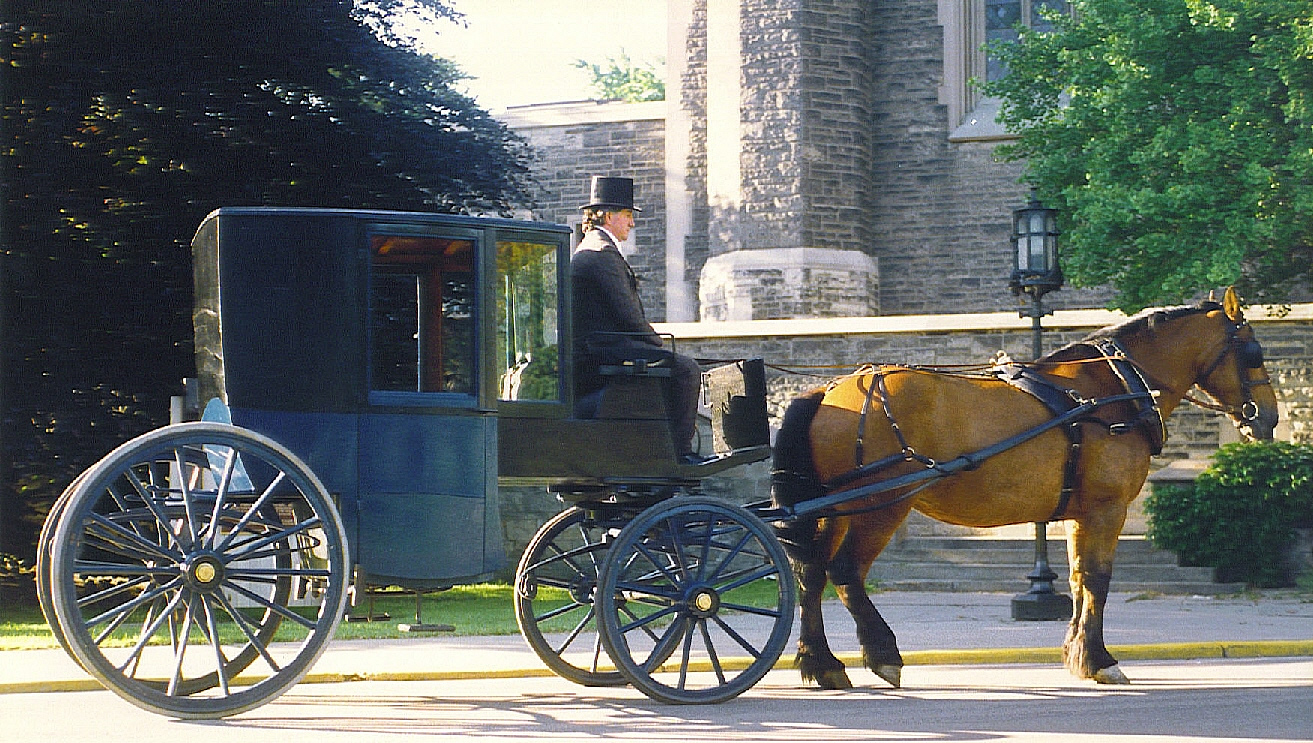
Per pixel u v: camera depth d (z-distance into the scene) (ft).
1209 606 66.13
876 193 116.67
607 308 36.63
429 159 85.35
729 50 112.57
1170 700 36.04
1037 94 95.09
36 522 74.08
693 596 34.37
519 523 85.56
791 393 96.48
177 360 74.74
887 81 116.88
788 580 35.06
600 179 38.70
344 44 81.56
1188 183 77.05
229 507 33.94
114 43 74.90
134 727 31.55
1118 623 57.11
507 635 53.67
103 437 72.90
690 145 120.16
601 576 33.78
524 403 34.53
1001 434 37.99
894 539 84.38
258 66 79.51
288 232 33.12
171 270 73.67
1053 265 65.62
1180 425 88.02
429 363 33.88
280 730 31.09
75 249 72.79
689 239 119.65
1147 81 78.89
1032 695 37.04
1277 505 75.10
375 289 33.94
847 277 110.63
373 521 33.01
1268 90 75.31
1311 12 73.10
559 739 29.71
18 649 49.32
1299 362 85.87
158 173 74.49
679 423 36.52
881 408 37.42
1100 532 39.42
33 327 72.23
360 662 44.21
